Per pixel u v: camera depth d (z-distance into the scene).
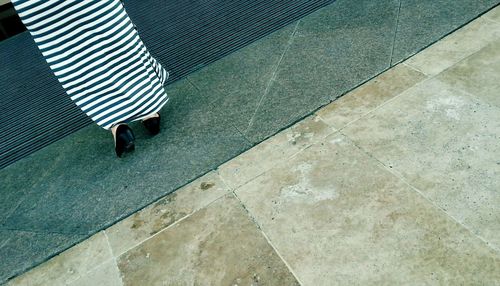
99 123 2.22
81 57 1.99
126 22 2.07
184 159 2.25
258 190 1.93
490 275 1.37
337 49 2.74
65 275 1.82
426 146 1.87
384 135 1.99
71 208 2.16
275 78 2.66
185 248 1.78
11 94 3.28
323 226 1.68
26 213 2.21
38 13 1.79
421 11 2.82
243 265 1.65
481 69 2.17
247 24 3.33
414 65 2.37
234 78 2.78
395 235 1.57
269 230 1.74
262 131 2.28
